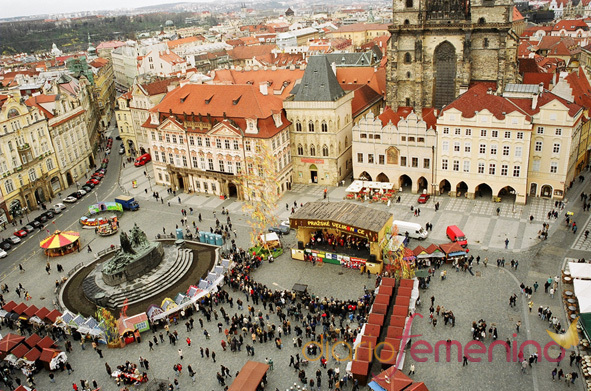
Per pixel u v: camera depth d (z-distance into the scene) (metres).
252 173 126.00
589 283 75.06
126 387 69.56
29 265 106.75
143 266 95.06
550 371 66.06
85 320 82.69
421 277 85.81
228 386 68.06
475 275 87.69
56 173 147.75
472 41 132.12
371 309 77.81
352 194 123.81
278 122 125.69
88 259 106.81
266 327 79.25
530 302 77.69
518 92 115.00
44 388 71.06
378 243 89.69
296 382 67.81
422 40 136.62
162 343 78.25
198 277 95.12
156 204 132.38
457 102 114.94
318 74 126.38
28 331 84.38
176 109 135.12
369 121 121.56
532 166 112.06
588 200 110.00
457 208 113.38
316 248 99.06
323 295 86.75
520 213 108.06
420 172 120.44
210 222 118.38
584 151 124.06
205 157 132.12
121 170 163.38
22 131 133.38
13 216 130.75
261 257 100.00
